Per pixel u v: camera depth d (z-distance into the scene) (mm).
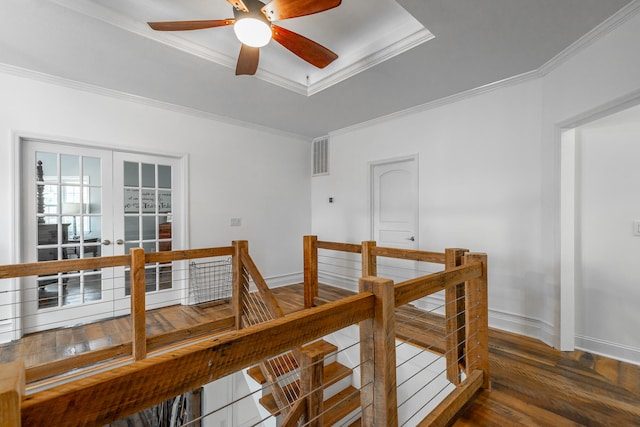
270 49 2779
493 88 2980
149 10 2184
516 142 2848
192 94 3277
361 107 3623
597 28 2031
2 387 482
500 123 2955
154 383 635
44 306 2955
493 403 1808
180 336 2684
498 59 2498
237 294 2982
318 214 5023
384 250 2826
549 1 1812
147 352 2502
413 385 2529
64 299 3061
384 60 2533
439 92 3178
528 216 2771
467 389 1784
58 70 2736
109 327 3000
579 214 2539
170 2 2164
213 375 721
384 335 1084
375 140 4141
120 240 3357
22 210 2822
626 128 2365
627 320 2336
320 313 938
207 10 2252
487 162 3045
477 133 3117
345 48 2742
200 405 2891
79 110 3031
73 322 3072
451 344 2180
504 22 2018
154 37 2248
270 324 833
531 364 2260
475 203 3131
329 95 3268
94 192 3230
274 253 4641
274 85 3039
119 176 3367
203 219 3895
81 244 3143
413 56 2461
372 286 1112
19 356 2414
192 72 2770
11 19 1999
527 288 2779
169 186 3732
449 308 2199
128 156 3420
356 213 4402
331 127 4504
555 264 2510
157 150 3521
